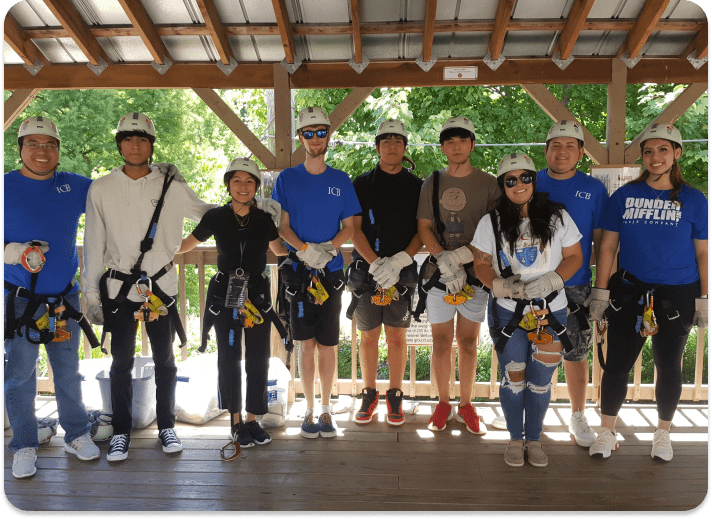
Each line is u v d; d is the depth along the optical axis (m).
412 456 3.32
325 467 3.19
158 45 3.91
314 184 3.47
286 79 4.10
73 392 3.33
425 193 3.49
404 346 3.73
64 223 3.24
